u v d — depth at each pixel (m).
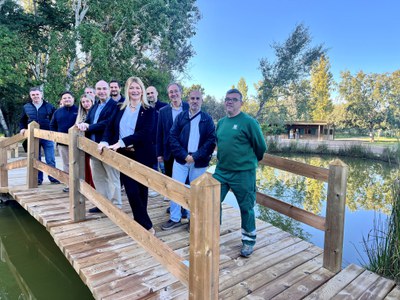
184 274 1.52
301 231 4.25
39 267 3.35
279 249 2.58
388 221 2.72
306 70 21.53
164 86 14.82
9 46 9.05
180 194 1.47
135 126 2.56
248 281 2.05
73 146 2.89
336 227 2.17
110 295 1.82
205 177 1.32
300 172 2.46
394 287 2.02
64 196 3.83
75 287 2.95
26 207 3.48
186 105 3.18
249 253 2.42
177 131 2.78
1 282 3.05
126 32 13.07
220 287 1.97
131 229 2.06
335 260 2.19
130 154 2.59
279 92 21.98
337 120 36.75
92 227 2.87
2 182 4.47
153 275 2.07
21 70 9.41
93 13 11.90
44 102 4.38
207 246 1.32
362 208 5.41
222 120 2.41
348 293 1.93
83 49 10.88
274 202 2.72
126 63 13.35
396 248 2.42
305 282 2.06
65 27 11.61
